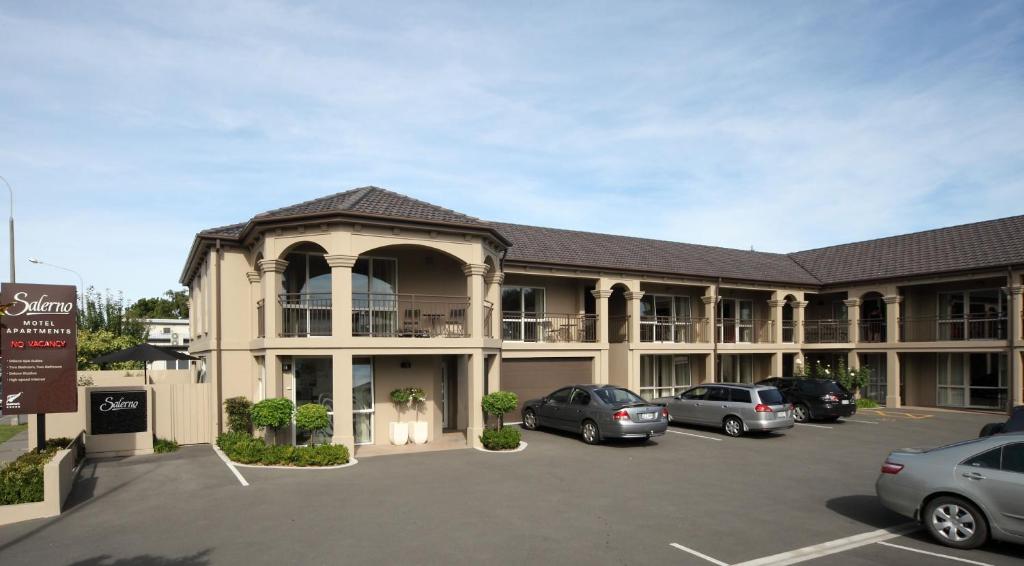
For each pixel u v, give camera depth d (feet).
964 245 85.35
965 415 77.05
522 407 65.51
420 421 55.47
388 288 57.06
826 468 43.32
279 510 31.78
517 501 33.71
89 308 108.78
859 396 93.45
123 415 48.42
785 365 100.27
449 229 51.52
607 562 24.56
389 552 25.57
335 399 47.57
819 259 105.29
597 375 75.82
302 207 50.72
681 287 88.94
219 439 51.03
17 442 64.59
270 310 49.01
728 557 25.23
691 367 89.61
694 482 38.68
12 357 37.29
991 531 25.36
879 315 94.27
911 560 24.90
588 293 81.87
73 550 26.17
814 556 25.41
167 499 34.30
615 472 41.60
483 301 55.57
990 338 79.15
